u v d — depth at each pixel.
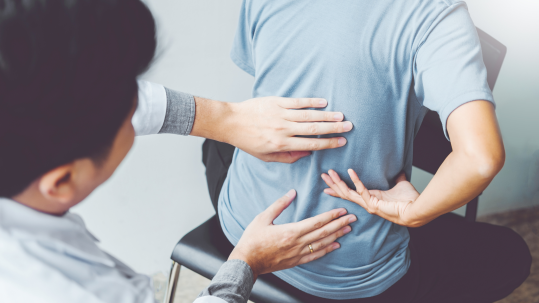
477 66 0.54
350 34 0.58
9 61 0.28
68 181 0.34
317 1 0.59
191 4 1.21
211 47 1.30
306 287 0.82
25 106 0.28
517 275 0.88
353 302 0.82
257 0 0.66
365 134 0.64
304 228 0.71
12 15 0.27
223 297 0.59
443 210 0.64
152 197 1.38
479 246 0.92
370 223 0.74
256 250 0.72
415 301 0.85
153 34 0.35
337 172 0.70
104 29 0.30
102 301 0.36
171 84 1.31
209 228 0.97
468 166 0.55
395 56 0.57
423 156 1.13
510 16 1.39
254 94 0.77
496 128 0.53
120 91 0.33
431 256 0.90
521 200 1.66
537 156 1.57
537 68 1.46
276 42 0.65
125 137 0.37
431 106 0.58
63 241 0.37
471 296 0.88
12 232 0.34
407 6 0.55
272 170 0.75
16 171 0.31
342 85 0.61
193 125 0.73
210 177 1.03
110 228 1.38
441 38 0.54
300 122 0.66
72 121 0.30
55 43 0.28
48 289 0.34
